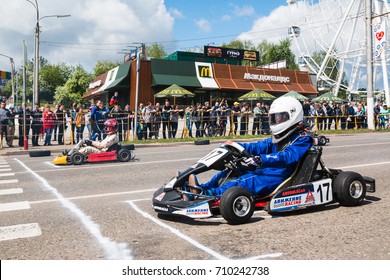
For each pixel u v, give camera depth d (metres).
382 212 4.93
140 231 4.39
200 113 18.83
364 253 3.56
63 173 9.04
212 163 4.80
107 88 32.06
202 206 4.46
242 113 19.75
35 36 24.44
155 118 17.77
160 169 9.24
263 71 35.22
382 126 25.14
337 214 4.87
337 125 23.14
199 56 38.75
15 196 6.49
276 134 4.99
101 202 5.93
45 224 4.77
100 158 10.66
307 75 37.94
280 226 4.42
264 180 4.79
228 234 4.19
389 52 39.66
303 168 4.95
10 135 16.25
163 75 30.34
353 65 49.41
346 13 47.25
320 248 3.71
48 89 91.25
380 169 8.31
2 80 43.12
